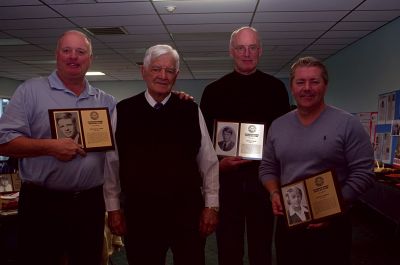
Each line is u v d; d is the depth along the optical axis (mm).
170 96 1778
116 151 1769
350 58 6578
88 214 1819
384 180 3826
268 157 1821
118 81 11328
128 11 4547
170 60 1687
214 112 2176
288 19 4949
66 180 1739
